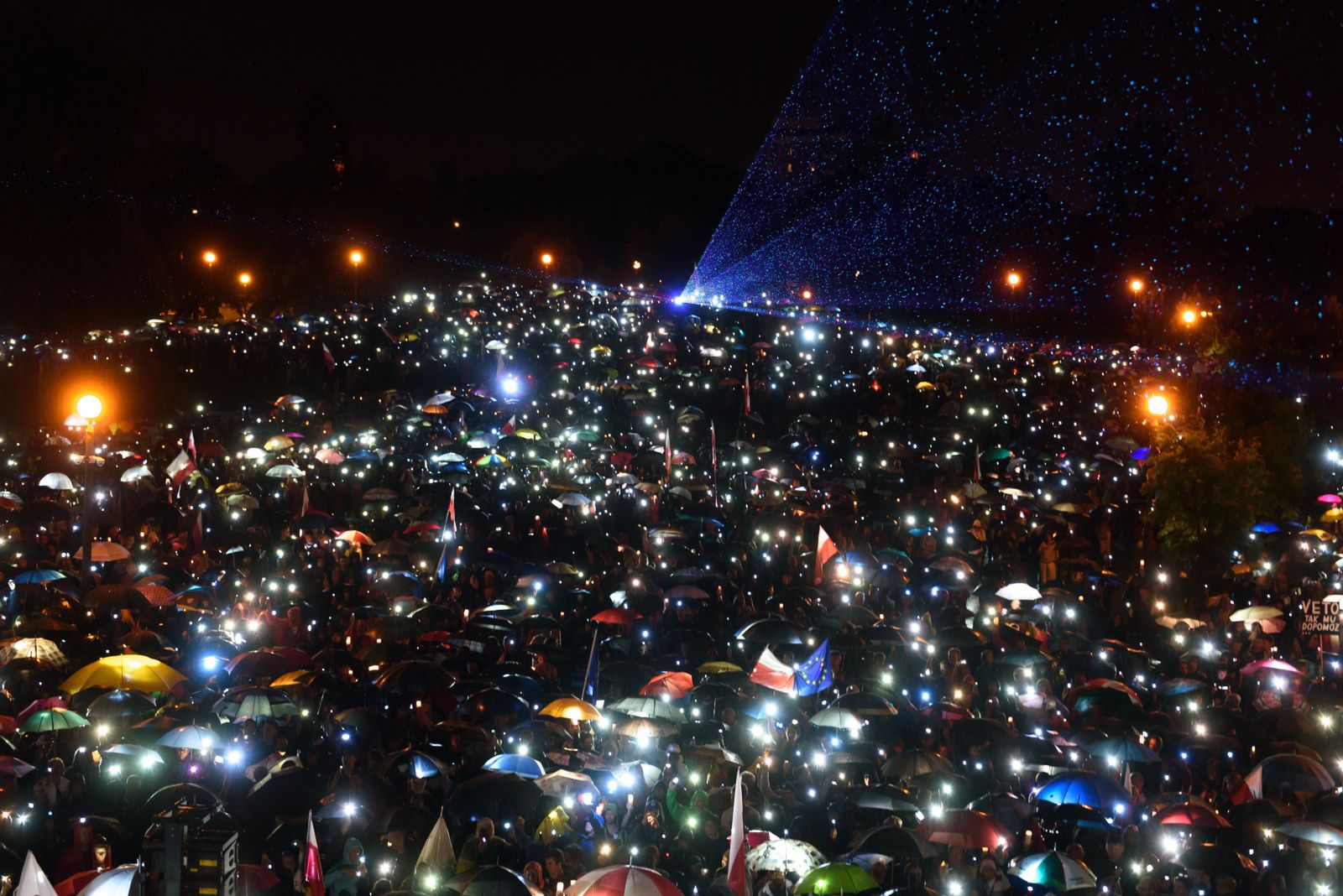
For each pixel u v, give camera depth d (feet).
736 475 128.77
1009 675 67.56
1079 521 110.11
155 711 54.03
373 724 53.57
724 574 91.35
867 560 91.04
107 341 163.73
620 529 111.55
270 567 89.30
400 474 121.08
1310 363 128.36
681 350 182.50
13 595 74.59
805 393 159.33
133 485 108.99
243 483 114.01
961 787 50.42
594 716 55.21
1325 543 96.84
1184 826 46.83
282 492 113.39
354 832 44.21
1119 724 59.06
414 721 56.39
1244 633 75.41
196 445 122.31
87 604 71.20
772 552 101.76
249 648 68.39
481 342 180.14
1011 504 113.80
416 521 100.78
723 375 165.07
